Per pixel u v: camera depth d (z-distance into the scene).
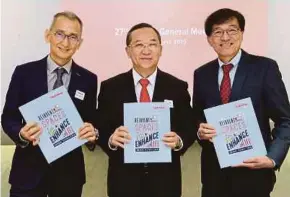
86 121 2.17
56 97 2.07
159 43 2.16
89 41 2.38
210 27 2.11
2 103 2.39
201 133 2.06
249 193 2.07
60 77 2.13
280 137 2.00
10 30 2.41
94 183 2.45
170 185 2.09
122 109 2.11
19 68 2.15
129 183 2.10
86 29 2.38
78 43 2.15
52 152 2.05
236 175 2.09
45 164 2.14
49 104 2.07
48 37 2.15
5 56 2.40
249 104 2.01
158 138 2.06
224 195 2.12
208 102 2.10
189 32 2.38
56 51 2.11
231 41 2.07
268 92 2.01
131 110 2.07
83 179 2.22
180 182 2.14
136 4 2.38
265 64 2.05
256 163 1.98
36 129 2.03
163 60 2.39
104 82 2.18
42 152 2.06
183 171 2.44
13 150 2.44
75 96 2.13
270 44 2.38
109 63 2.38
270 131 2.11
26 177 2.13
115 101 2.12
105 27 2.38
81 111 2.15
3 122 2.13
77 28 2.13
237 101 2.02
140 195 2.11
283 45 2.38
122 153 2.11
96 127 2.16
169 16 2.38
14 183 2.15
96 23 2.38
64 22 2.11
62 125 2.07
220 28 2.07
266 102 2.03
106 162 2.43
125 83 2.15
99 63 2.38
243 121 2.02
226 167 2.08
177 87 2.14
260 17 2.38
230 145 2.03
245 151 2.02
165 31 2.39
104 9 2.38
